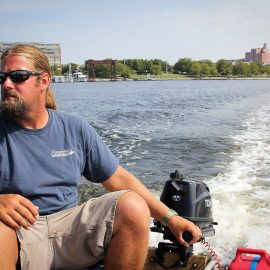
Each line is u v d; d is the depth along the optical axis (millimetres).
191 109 27922
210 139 13250
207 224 3158
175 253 3047
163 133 15102
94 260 2586
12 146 2600
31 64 2598
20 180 2580
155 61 184375
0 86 2625
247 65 177000
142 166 9406
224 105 31188
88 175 2941
